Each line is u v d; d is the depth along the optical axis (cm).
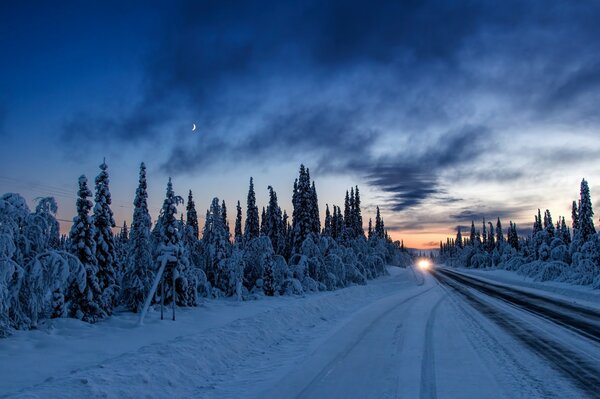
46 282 1483
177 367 895
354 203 7725
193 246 3200
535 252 7412
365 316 1991
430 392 777
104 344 1281
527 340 1304
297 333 1524
